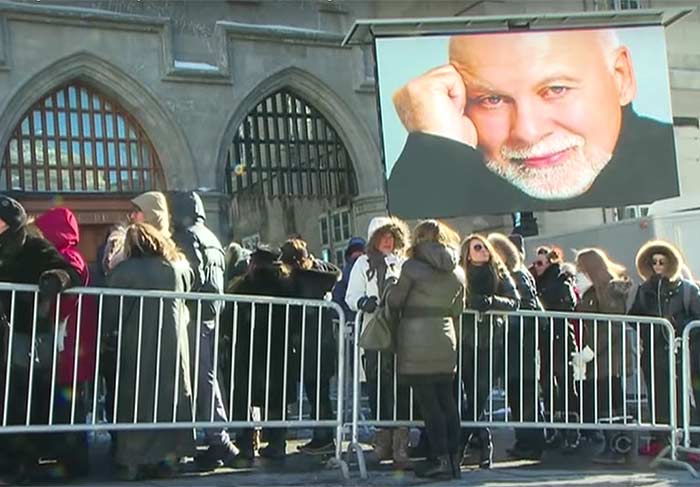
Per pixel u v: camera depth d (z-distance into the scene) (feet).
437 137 44.24
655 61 46.19
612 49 46.03
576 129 45.57
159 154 44.14
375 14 50.44
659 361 22.02
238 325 20.56
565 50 45.65
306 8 48.44
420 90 44.29
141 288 18.12
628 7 56.08
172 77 43.93
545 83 45.44
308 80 47.83
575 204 45.39
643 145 45.98
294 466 20.40
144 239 18.45
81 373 18.07
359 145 49.11
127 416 17.98
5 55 39.96
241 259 25.38
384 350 18.92
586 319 21.66
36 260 17.31
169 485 17.67
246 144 46.91
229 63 45.50
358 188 49.34
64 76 41.60
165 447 18.24
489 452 21.02
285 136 48.01
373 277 20.26
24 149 41.22
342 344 19.69
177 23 44.83
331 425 19.45
